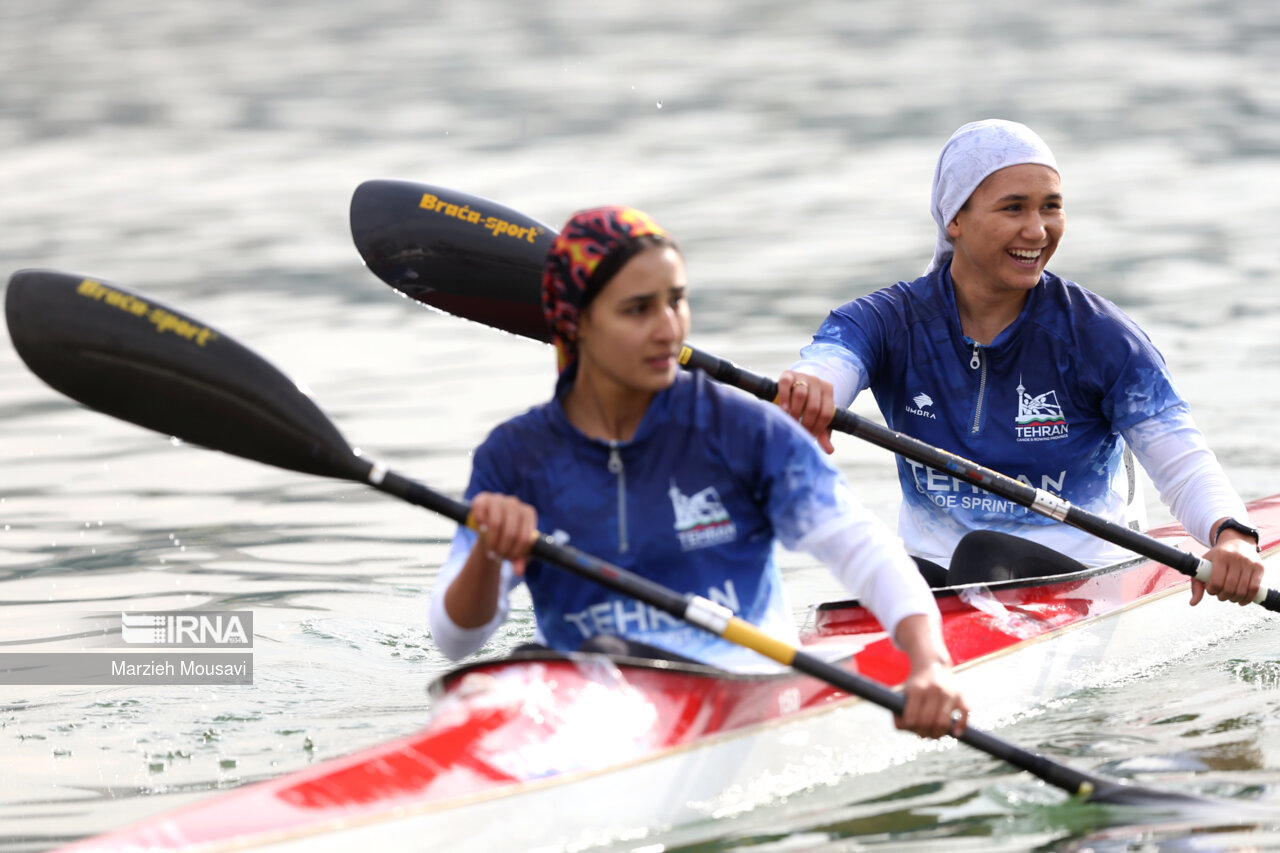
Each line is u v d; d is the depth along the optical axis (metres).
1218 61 85.69
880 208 51.81
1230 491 16.80
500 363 34.44
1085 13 111.62
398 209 19.45
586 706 12.54
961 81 82.06
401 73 91.75
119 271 44.44
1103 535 16.66
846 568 12.73
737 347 34.06
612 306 12.02
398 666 18.38
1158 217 49.12
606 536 12.78
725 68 90.44
